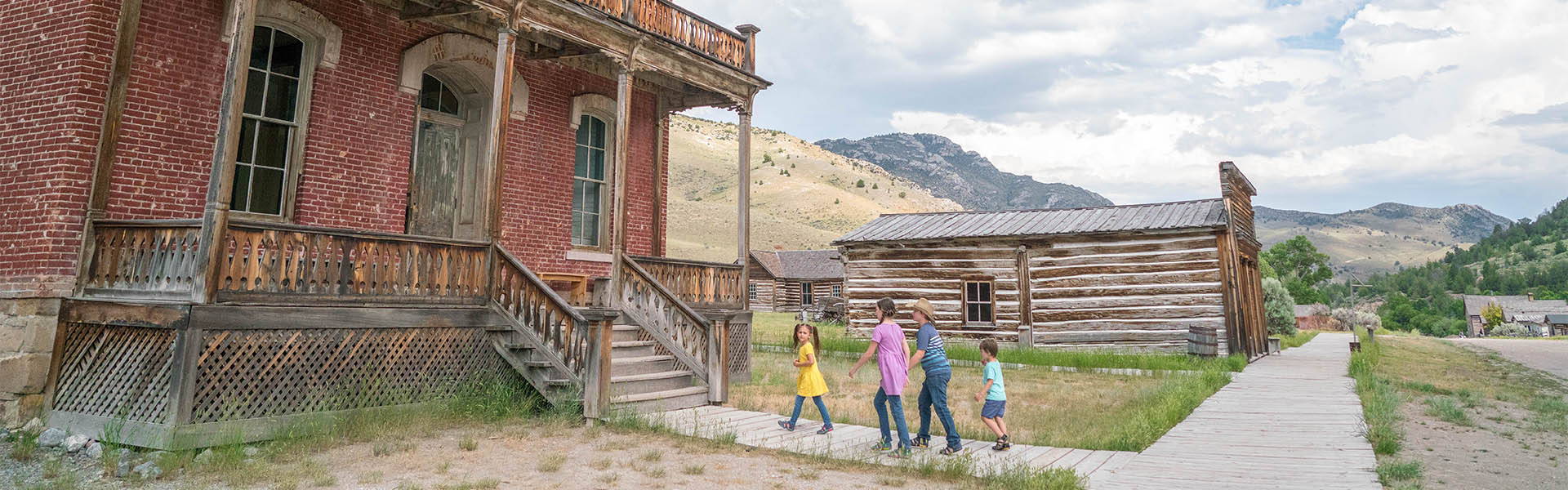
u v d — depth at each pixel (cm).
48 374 779
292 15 962
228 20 920
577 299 1297
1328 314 6288
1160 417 940
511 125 1223
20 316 783
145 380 729
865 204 17462
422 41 1106
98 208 802
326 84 1002
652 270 1227
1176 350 1958
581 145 1370
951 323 2248
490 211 970
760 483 632
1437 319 11756
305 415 777
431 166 1185
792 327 3434
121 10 830
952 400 1190
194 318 696
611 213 1385
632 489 606
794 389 1270
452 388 917
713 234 11988
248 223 741
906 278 2327
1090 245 2098
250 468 642
